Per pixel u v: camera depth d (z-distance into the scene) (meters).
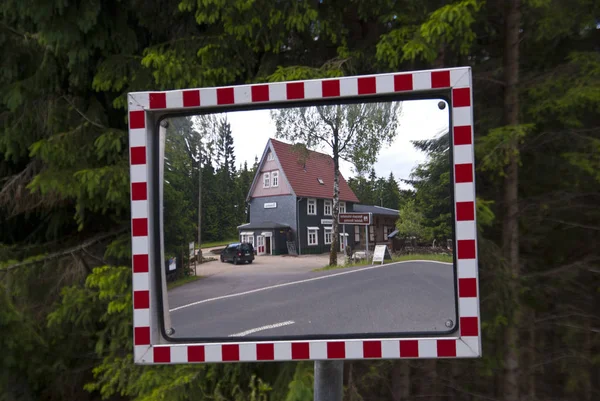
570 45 3.82
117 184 3.72
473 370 3.69
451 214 1.81
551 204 3.61
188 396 3.52
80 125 3.97
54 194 4.00
